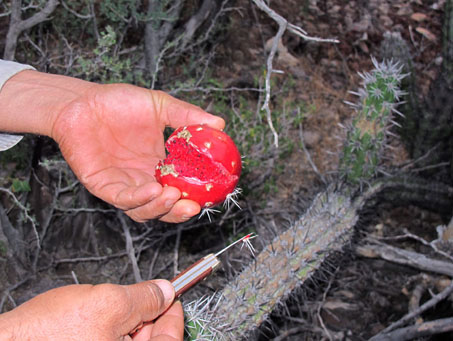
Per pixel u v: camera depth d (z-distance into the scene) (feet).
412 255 2.23
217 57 3.32
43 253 2.28
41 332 0.82
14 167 2.26
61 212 2.34
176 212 1.16
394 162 2.89
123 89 1.31
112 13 2.40
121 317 0.86
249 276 1.67
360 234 2.28
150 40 2.52
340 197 1.94
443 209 2.42
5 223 2.07
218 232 2.52
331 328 2.18
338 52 3.69
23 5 2.36
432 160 2.72
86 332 0.83
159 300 0.91
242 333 1.61
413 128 2.78
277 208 2.65
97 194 1.25
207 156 1.15
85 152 1.26
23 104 1.29
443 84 2.63
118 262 2.38
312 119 3.13
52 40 2.74
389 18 4.15
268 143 2.65
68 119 1.26
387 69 1.95
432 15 4.28
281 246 1.76
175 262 2.18
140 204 1.13
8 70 1.34
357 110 2.01
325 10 4.05
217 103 2.99
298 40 3.66
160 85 2.74
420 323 1.96
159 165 1.22
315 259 1.76
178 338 0.95
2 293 2.11
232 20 3.38
